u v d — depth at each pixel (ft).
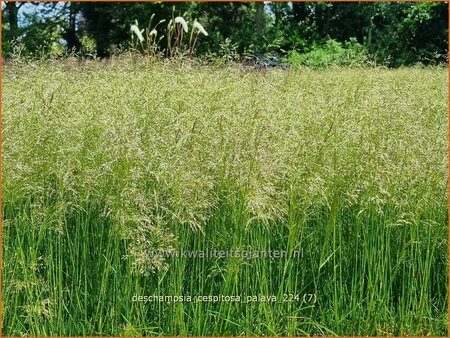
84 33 74.74
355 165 17.71
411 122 19.99
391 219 17.62
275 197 17.48
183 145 16.97
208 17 75.31
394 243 18.33
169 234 15.88
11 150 17.20
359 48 63.10
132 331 15.84
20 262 15.96
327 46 66.85
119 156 16.02
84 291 16.93
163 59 25.63
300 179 16.94
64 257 17.65
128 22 70.64
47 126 17.81
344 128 19.07
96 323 16.47
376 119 19.97
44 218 16.20
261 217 15.80
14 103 18.89
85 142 18.13
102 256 17.15
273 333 15.99
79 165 17.03
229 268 16.19
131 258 16.16
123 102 20.07
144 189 16.65
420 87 27.53
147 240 15.60
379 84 25.71
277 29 76.69
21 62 22.67
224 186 17.16
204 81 21.70
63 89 21.48
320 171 17.42
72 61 25.90
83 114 19.31
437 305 17.94
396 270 16.92
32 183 16.98
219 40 67.00
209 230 17.24
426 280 16.83
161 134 18.10
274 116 19.21
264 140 17.08
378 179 17.40
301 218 17.29
